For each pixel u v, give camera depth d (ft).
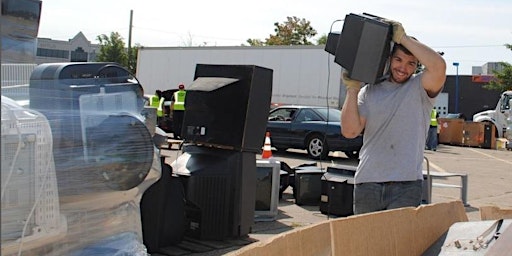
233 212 17.49
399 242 8.01
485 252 7.31
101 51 149.07
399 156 10.59
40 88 7.11
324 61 59.98
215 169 17.30
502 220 8.30
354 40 10.28
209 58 71.31
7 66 7.30
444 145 76.95
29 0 8.05
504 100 81.87
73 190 6.70
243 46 67.87
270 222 21.18
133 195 7.77
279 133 46.37
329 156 47.98
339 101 58.49
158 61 78.33
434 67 10.16
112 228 7.30
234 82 17.25
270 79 17.79
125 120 7.62
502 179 38.96
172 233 16.57
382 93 10.75
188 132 18.07
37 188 6.13
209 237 17.34
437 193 30.83
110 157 7.27
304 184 24.48
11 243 5.83
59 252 6.52
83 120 7.09
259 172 21.39
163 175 15.93
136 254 7.54
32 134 6.10
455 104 139.95
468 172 42.55
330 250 6.75
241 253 5.36
